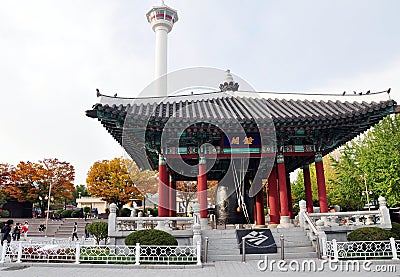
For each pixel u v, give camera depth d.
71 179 70.94
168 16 44.28
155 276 12.86
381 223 18.59
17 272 13.94
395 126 35.97
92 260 15.62
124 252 16.50
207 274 13.20
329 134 21.55
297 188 52.88
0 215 64.38
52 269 14.63
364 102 21.42
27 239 39.19
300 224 19.75
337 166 45.50
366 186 40.12
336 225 18.83
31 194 66.38
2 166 68.75
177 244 16.61
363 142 42.75
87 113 17.83
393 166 32.47
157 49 43.50
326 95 23.20
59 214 65.94
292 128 19.97
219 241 18.25
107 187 58.03
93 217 66.50
